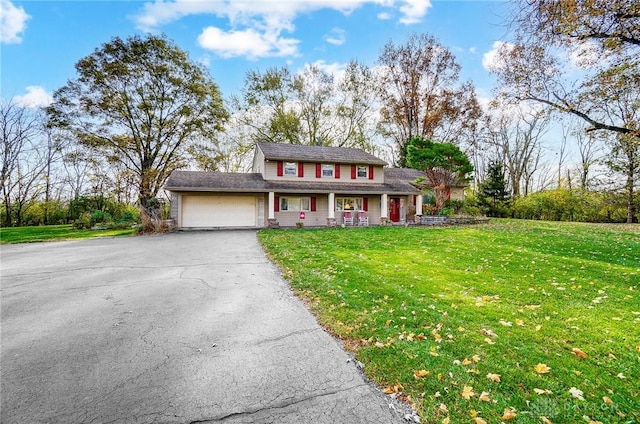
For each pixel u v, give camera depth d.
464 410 2.41
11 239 14.68
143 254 9.67
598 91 9.71
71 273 7.18
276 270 7.34
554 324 3.95
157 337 3.83
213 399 2.65
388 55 28.30
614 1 7.29
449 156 18.92
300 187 18.92
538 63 10.70
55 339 3.78
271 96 29.36
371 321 4.12
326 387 2.81
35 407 2.54
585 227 16.05
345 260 7.91
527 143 31.30
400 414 2.43
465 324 3.95
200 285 6.12
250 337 3.83
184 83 22.77
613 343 3.43
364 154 22.59
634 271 6.59
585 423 2.24
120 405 2.57
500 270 6.80
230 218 18.77
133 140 21.84
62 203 28.52
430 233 13.58
